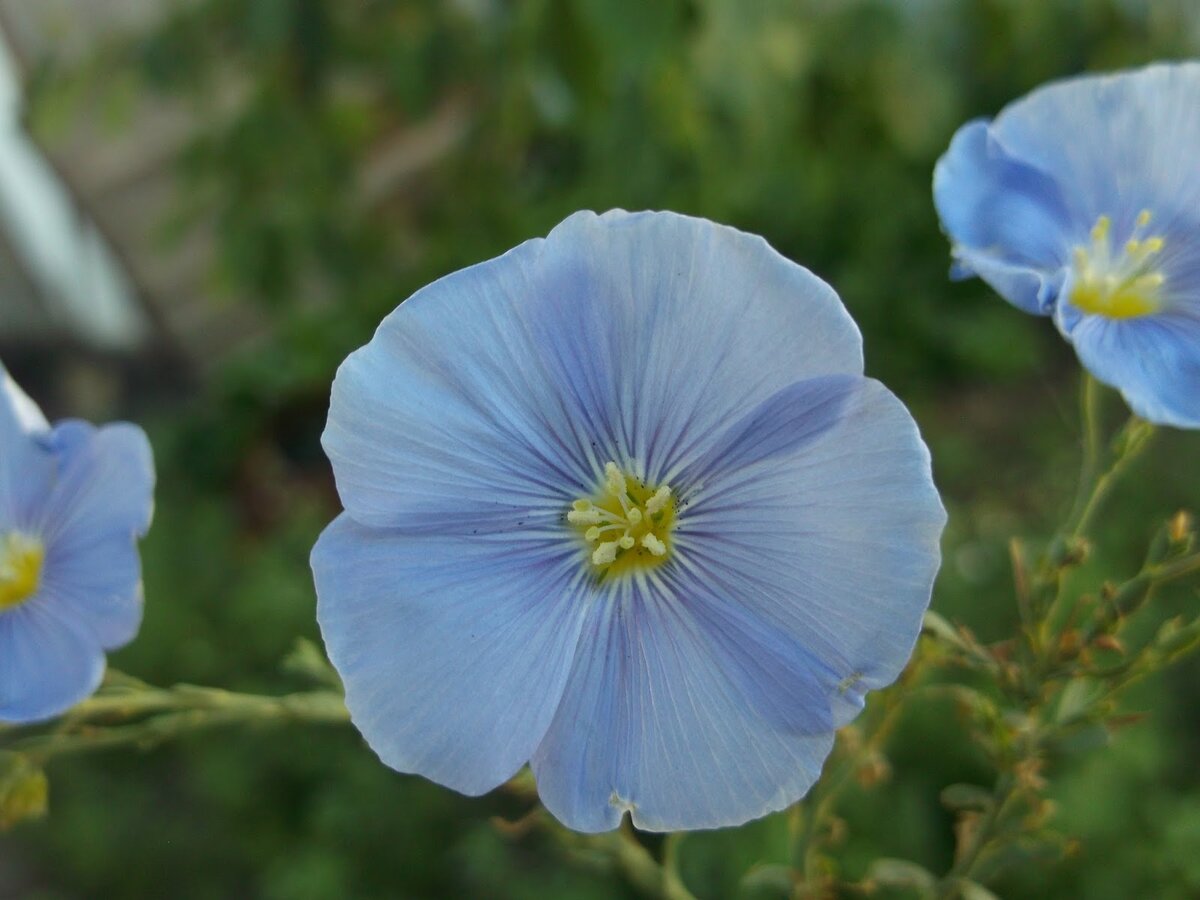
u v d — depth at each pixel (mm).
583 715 75
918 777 167
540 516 77
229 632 213
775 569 71
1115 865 151
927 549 67
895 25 217
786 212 260
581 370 75
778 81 200
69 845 200
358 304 268
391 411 73
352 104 251
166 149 285
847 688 69
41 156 275
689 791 72
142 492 88
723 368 72
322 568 74
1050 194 86
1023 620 80
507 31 212
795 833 91
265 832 198
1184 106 86
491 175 249
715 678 72
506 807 183
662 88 193
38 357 323
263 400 290
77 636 85
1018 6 246
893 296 276
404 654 73
